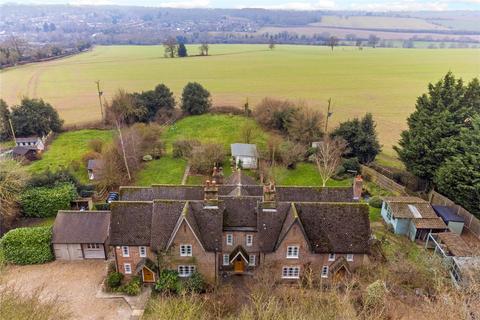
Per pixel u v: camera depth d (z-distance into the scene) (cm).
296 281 4484
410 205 5631
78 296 4309
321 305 3180
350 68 19550
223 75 17900
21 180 5991
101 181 6994
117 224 4466
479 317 2659
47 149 9412
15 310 2272
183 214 4178
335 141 7944
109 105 11525
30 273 4728
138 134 8600
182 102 12006
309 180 7456
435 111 6756
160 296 4116
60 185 6319
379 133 10194
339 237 4400
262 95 14025
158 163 8425
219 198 4634
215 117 11606
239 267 4634
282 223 4456
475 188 5312
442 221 5362
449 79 6812
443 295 3044
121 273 4550
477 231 5397
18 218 5984
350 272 4397
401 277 4256
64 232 4966
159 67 19975
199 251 4294
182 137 9744
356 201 5000
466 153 5625
